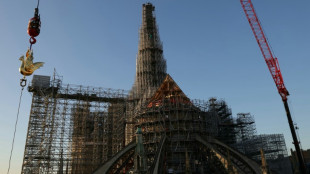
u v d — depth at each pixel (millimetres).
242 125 106500
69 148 68562
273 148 105062
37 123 67375
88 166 73312
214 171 64750
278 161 101938
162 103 76625
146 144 71625
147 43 108938
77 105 74562
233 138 102875
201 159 68000
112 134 81562
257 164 62594
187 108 75250
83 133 75312
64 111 71188
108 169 59625
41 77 71188
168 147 69812
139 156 37312
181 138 71188
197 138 70875
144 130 75375
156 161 54969
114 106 83188
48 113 68438
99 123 86438
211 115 81188
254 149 104250
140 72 103625
